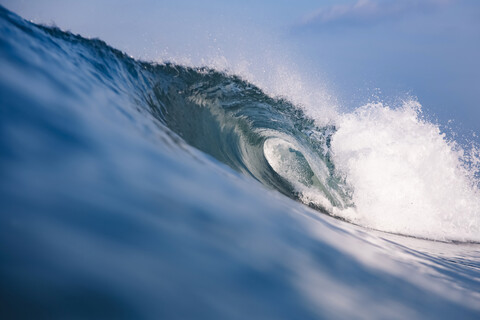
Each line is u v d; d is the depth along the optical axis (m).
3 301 0.92
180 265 1.48
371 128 7.59
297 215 3.46
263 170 6.96
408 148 7.35
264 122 8.03
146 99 5.81
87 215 1.49
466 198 7.17
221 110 7.29
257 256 1.94
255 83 8.01
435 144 7.39
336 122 7.80
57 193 1.53
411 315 2.03
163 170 2.52
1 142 1.69
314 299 1.74
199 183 2.71
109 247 1.35
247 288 1.57
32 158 1.71
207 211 2.22
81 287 1.09
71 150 1.99
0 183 1.40
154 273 1.34
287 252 2.19
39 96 2.43
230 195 2.82
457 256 5.21
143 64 6.53
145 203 1.87
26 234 1.19
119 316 1.06
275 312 1.48
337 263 2.41
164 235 1.66
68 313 0.98
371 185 6.98
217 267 1.62
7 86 2.28
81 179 1.76
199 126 6.46
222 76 7.62
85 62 5.02
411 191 7.00
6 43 3.09
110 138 2.49
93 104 3.12
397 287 2.40
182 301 1.27
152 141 3.22
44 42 4.12
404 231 6.38
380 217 6.57
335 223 4.47
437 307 2.29
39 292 1.00
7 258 1.05
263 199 3.38
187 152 3.88
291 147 7.95
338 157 7.35
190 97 6.89
